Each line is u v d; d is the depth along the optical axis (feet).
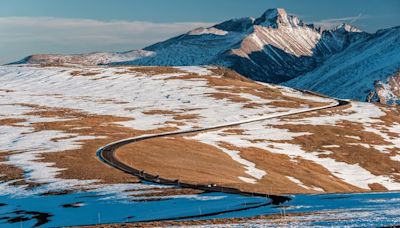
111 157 361.51
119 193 248.52
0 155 362.94
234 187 269.64
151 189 256.93
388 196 234.17
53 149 383.45
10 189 266.36
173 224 171.12
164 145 430.20
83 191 256.11
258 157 433.48
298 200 224.53
